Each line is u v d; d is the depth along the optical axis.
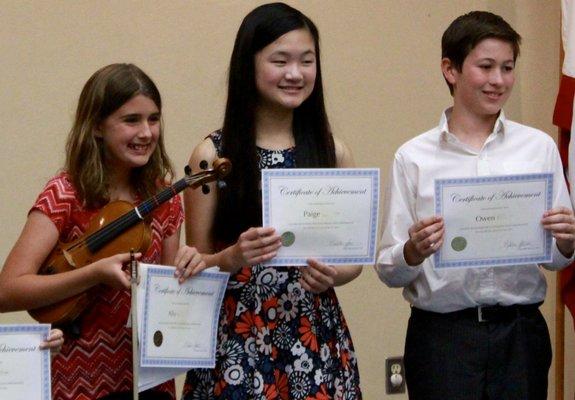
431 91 5.33
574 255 3.55
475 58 3.54
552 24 5.50
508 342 3.54
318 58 3.49
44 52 4.62
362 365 5.24
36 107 4.62
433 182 3.57
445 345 3.55
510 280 3.53
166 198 3.20
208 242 3.51
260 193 3.42
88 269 3.07
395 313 5.30
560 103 4.59
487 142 3.59
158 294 3.17
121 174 3.33
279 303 3.40
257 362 3.36
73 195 3.24
